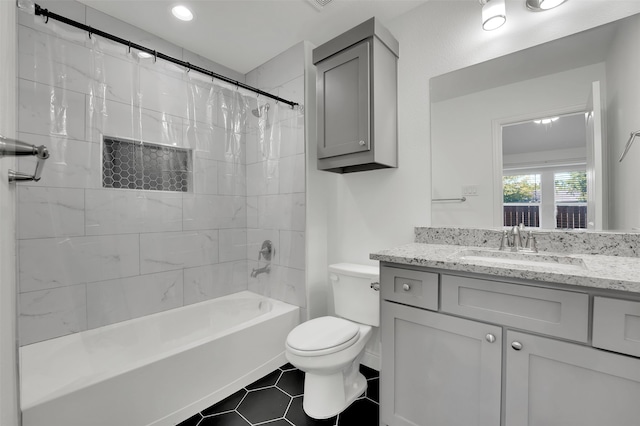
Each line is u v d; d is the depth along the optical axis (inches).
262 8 69.9
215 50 88.1
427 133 68.7
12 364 27.5
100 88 65.7
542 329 37.2
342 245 86.3
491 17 54.1
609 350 33.1
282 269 90.0
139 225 73.5
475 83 62.2
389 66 69.5
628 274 34.1
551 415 36.9
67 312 63.1
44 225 60.1
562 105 53.2
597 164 50.1
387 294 51.4
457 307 44.0
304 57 83.7
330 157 72.3
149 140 74.4
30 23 57.0
